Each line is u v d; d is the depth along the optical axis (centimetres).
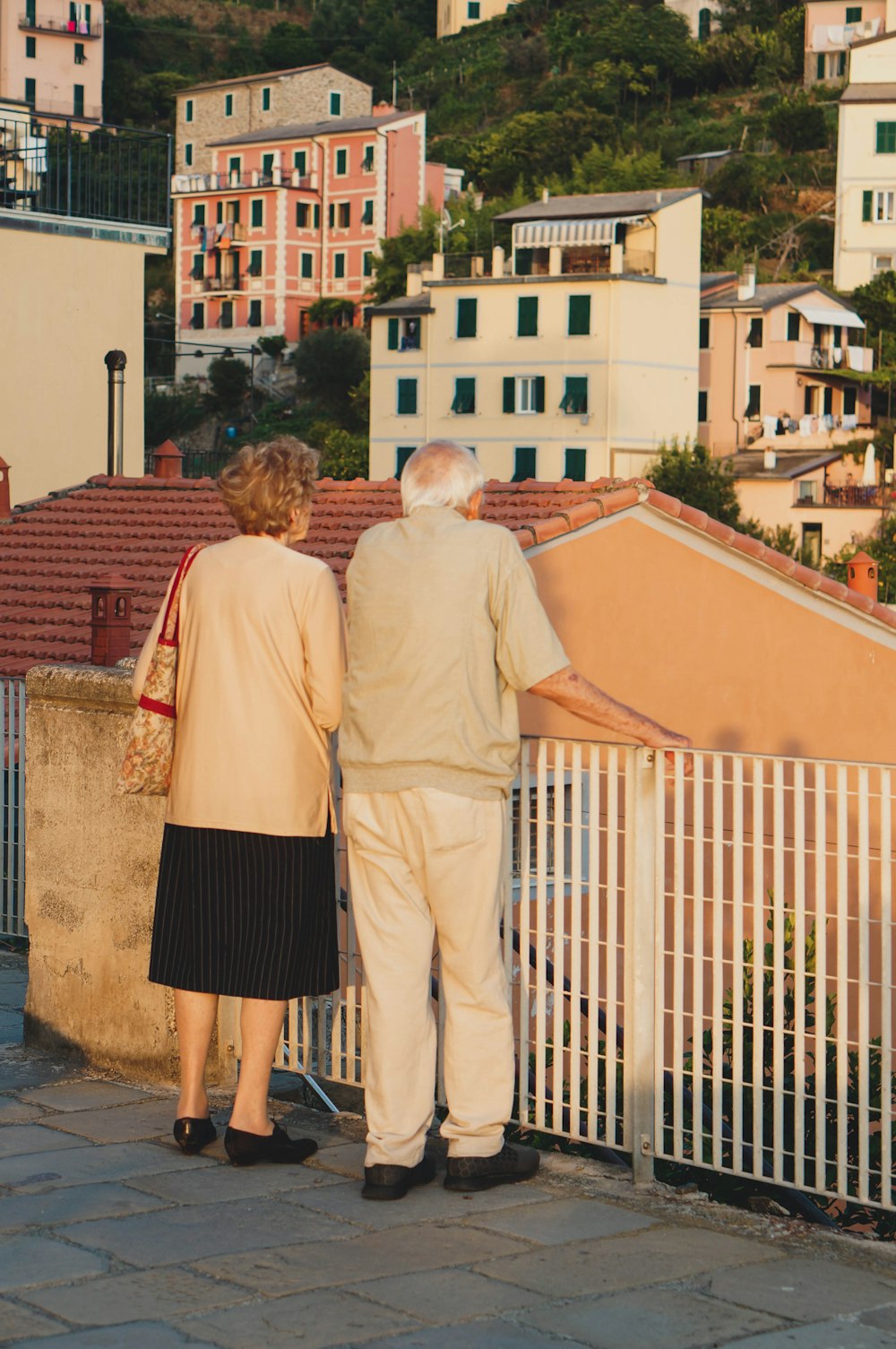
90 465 2870
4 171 2825
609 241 6944
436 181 10562
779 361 7588
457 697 505
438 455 524
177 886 555
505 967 561
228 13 14725
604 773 538
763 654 1536
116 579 1378
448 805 505
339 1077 615
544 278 7000
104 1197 518
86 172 2886
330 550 1561
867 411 7969
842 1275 462
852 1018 719
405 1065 522
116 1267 460
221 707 539
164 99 13238
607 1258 471
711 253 9225
